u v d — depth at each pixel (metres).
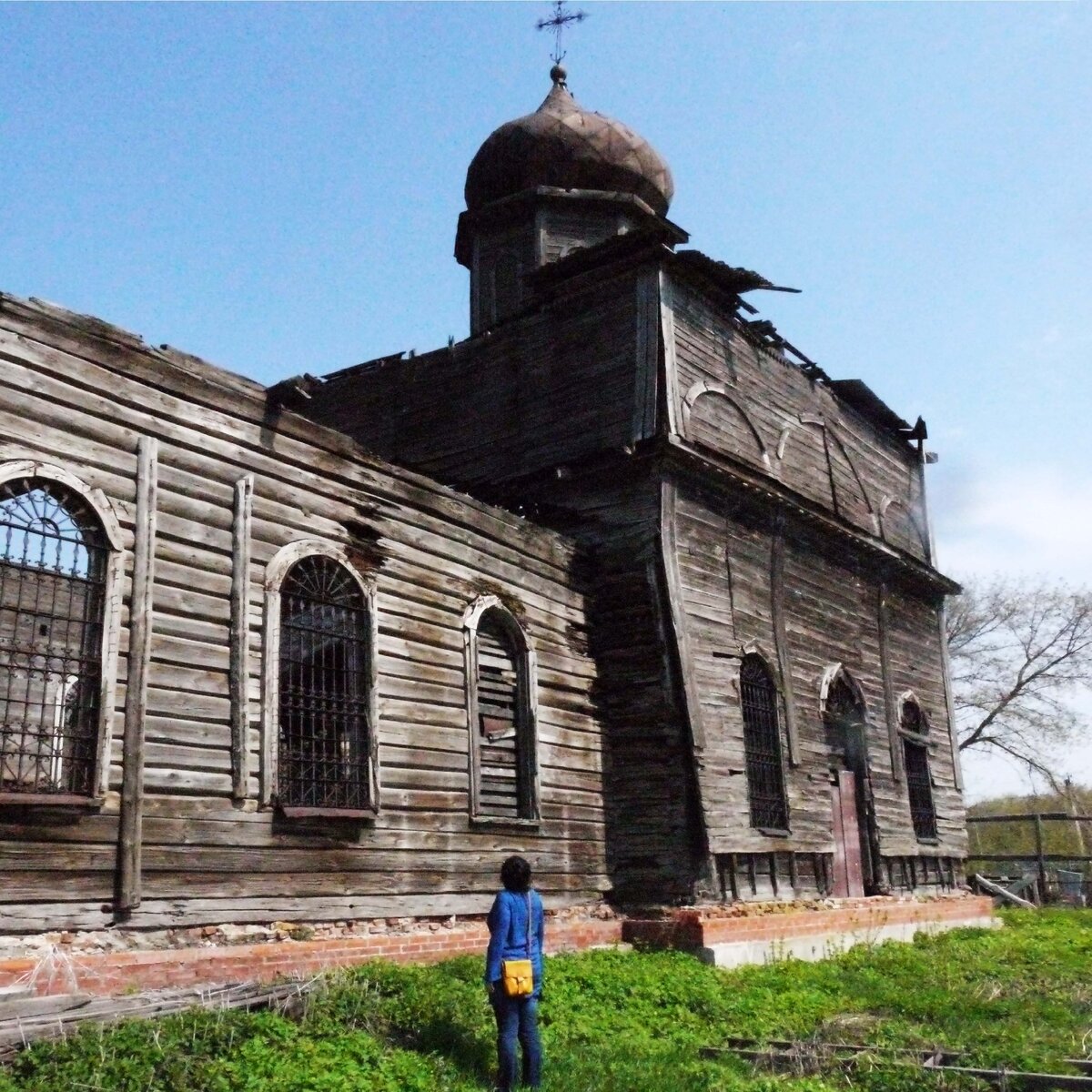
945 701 25.44
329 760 11.95
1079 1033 10.71
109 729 9.66
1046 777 41.81
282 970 10.25
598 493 17.56
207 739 10.59
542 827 14.77
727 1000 11.77
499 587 14.95
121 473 10.27
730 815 16.28
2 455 9.27
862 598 22.30
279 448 11.95
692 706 16.09
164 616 10.41
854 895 19.97
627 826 16.11
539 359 19.42
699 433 18.05
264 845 10.92
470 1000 9.88
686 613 16.66
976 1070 8.89
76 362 10.05
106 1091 6.94
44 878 9.09
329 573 12.47
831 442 22.50
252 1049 7.93
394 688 12.84
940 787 24.20
